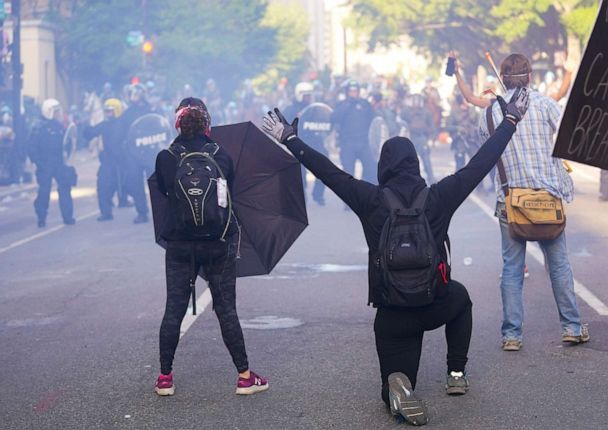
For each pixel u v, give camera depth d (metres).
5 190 27.16
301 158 6.01
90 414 6.46
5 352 8.30
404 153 5.96
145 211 18.33
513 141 7.55
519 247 7.71
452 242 14.21
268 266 7.38
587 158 5.75
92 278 12.07
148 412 6.46
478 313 9.20
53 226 18.47
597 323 8.59
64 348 8.36
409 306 5.78
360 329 8.70
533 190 7.52
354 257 13.11
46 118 18.47
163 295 10.72
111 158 18.73
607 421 6.01
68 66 56.34
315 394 6.75
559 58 10.27
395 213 5.79
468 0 50.88
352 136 19.89
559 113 7.54
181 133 6.75
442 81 61.84
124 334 8.81
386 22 56.00
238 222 7.27
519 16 47.66
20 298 10.89
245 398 6.71
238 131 7.07
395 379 5.91
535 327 8.51
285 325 8.96
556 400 6.45
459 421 6.06
